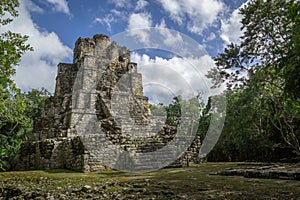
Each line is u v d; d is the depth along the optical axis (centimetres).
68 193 597
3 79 823
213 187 593
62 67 2011
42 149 1369
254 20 1509
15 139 2211
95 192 592
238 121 1892
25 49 794
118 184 685
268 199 449
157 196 516
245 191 528
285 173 704
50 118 1705
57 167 1331
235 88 1717
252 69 1648
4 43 721
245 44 1585
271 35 1474
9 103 876
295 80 764
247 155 2355
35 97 3266
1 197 689
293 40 776
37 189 668
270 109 1812
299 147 1645
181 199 478
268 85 1655
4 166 1612
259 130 2042
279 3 1410
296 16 780
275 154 2109
